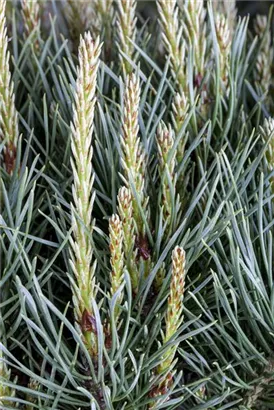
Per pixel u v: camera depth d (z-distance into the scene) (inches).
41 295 10.2
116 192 12.4
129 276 10.4
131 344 11.1
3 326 11.0
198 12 13.7
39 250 12.2
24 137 14.0
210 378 11.1
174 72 13.8
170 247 11.1
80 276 10.4
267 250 12.0
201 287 11.1
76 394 11.4
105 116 13.1
